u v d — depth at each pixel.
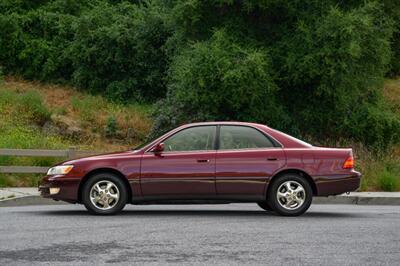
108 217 12.27
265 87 26.31
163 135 12.81
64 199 12.60
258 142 12.80
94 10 35.19
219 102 26.69
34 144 24.12
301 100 28.89
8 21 34.88
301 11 27.80
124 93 33.88
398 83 36.50
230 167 12.57
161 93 34.34
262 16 28.62
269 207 13.98
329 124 28.81
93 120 30.52
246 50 26.27
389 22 28.72
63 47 35.19
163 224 11.20
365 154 23.23
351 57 26.58
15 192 16.53
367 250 8.80
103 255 8.28
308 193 12.63
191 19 28.20
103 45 33.97
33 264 7.73
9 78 34.94
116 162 12.55
